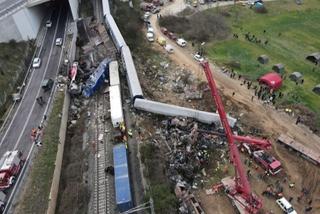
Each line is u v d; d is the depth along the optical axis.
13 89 66.25
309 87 68.56
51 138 55.97
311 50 80.62
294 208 46.78
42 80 69.25
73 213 44.94
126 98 64.44
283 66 74.12
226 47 81.94
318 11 98.06
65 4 96.50
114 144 54.25
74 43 78.88
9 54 71.75
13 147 54.97
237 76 71.50
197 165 51.53
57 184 48.84
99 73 66.88
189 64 75.56
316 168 52.25
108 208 45.03
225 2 102.44
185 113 59.84
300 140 56.78
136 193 46.59
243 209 45.28
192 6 100.25
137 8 98.88
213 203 47.38
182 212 44.62
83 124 59.28
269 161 51.22
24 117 60.62
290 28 90.06
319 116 60.91
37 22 85.75
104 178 49.00
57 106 62.28
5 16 73.75
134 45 80.62
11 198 47.31
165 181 47.56
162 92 68.00
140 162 50.75
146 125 58.50
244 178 44.28
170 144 54.72
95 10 95.25
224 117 44.47
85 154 53.50
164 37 85.50
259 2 100.88
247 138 45.91
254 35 86.69
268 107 63.41
